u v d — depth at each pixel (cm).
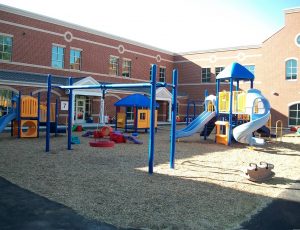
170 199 639
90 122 2903
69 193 659
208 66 3875
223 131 1777
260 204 627
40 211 548
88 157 1106
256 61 3491
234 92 1684
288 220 541
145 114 2331
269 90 3325
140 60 3625
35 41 2598
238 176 865
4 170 862
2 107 2214
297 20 3166
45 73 2669
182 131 1708
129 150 1319
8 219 508
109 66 3253
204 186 749
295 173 946
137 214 548
